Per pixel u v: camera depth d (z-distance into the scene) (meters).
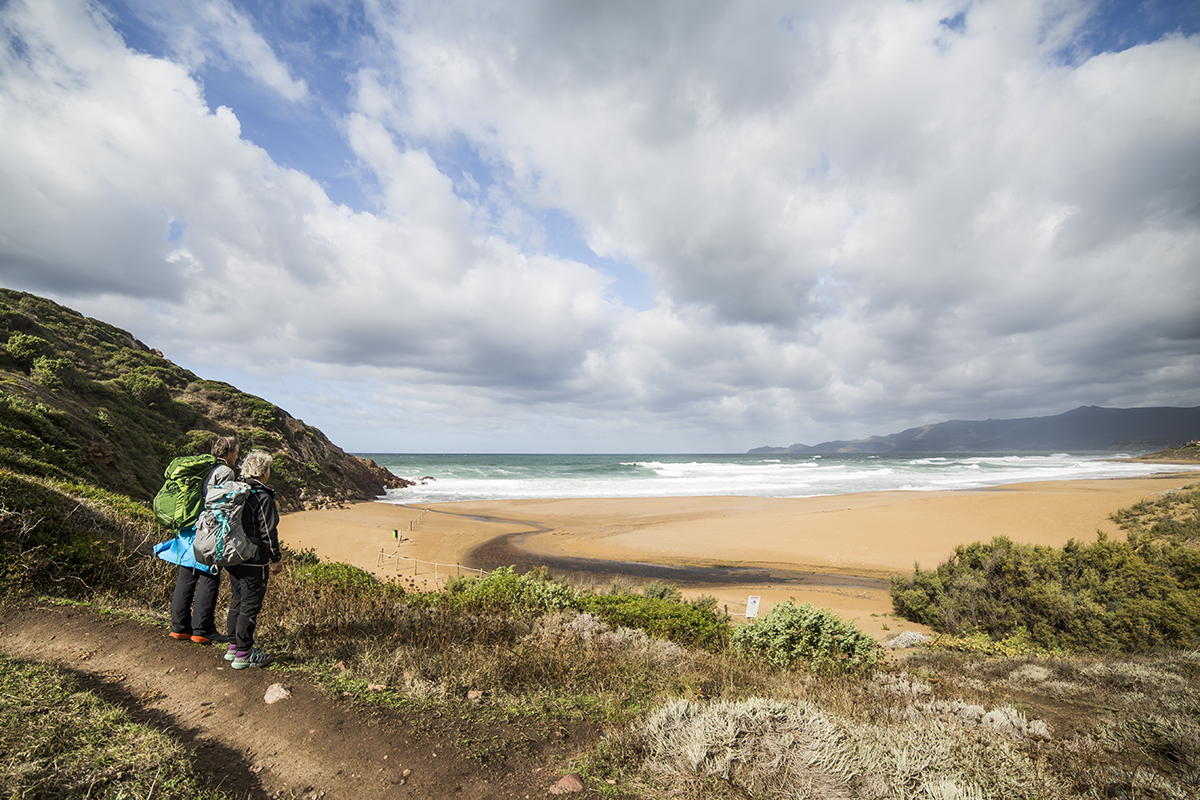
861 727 3.77
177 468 3.84
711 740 3.19
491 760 3.03
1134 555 13.17
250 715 3.19
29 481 6.28
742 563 22.72
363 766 2.83
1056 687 6.81
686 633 8.38
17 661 3.35
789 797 2.77
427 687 3.89
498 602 8.97
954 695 5.74
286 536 25.25
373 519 31.45
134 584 5.45
